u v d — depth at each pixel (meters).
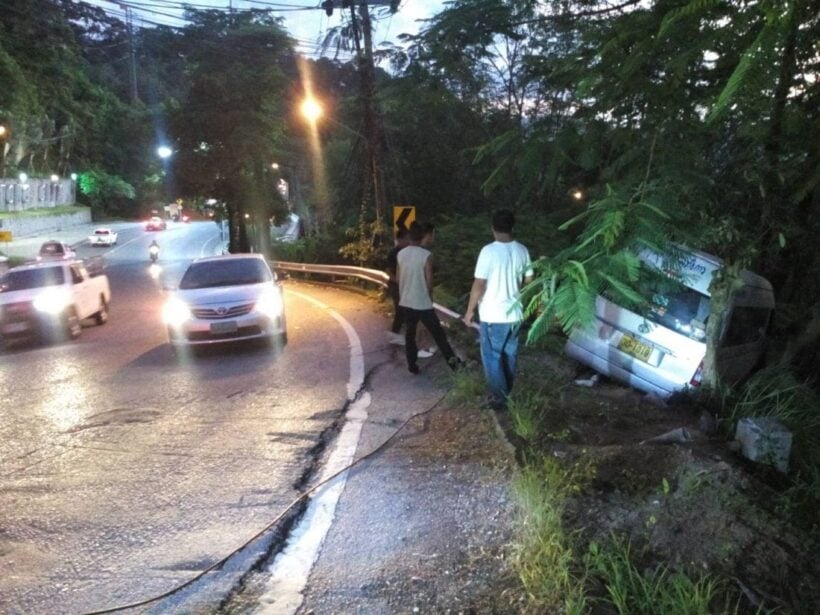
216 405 7.68
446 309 11.10
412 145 24.12
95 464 5.72
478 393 6.69
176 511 4.62
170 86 98.25
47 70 37.19
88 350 12.74
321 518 4.37
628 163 3.42
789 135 3.32
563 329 2.65
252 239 48.22
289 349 11.30
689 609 3.00
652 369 7.45
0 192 63.31
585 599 3.12
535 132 3.86
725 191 4.80
